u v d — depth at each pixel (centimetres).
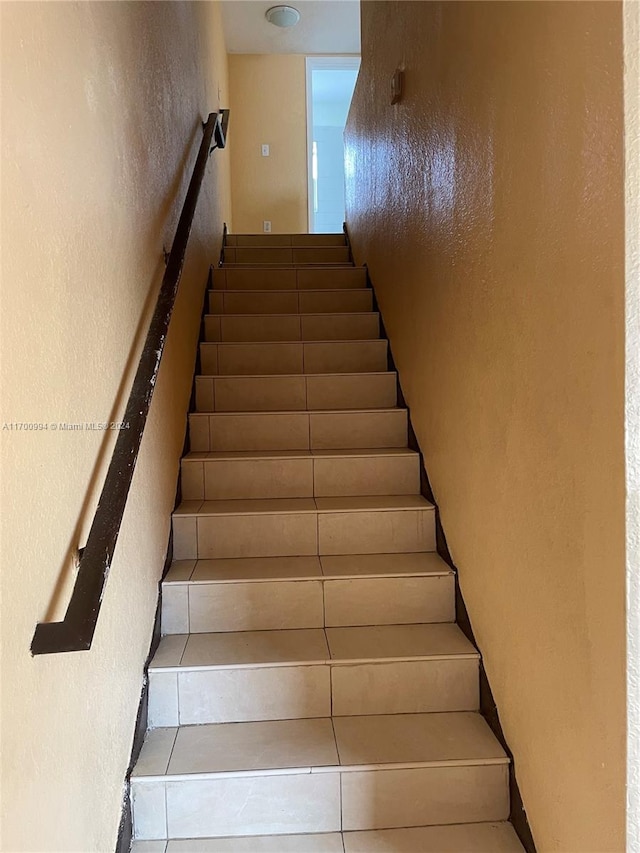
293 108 490
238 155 490
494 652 137
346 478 209
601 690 89
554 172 100
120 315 128
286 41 469
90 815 101
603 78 83
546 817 110
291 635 161
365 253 335
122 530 125
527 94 110
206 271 311
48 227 88
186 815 124
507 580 127
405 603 168
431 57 181
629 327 80
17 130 77
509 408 123
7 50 74
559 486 101
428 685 147
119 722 119
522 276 114
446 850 121
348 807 127
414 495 207
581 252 91
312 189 502
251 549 187
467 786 128
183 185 225
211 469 206
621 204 80
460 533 163
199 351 265
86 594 86
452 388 167
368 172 318
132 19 144
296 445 229
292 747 134
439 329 180
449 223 166
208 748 134
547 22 100
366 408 247
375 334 289
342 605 167
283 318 286
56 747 87
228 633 164
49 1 89
